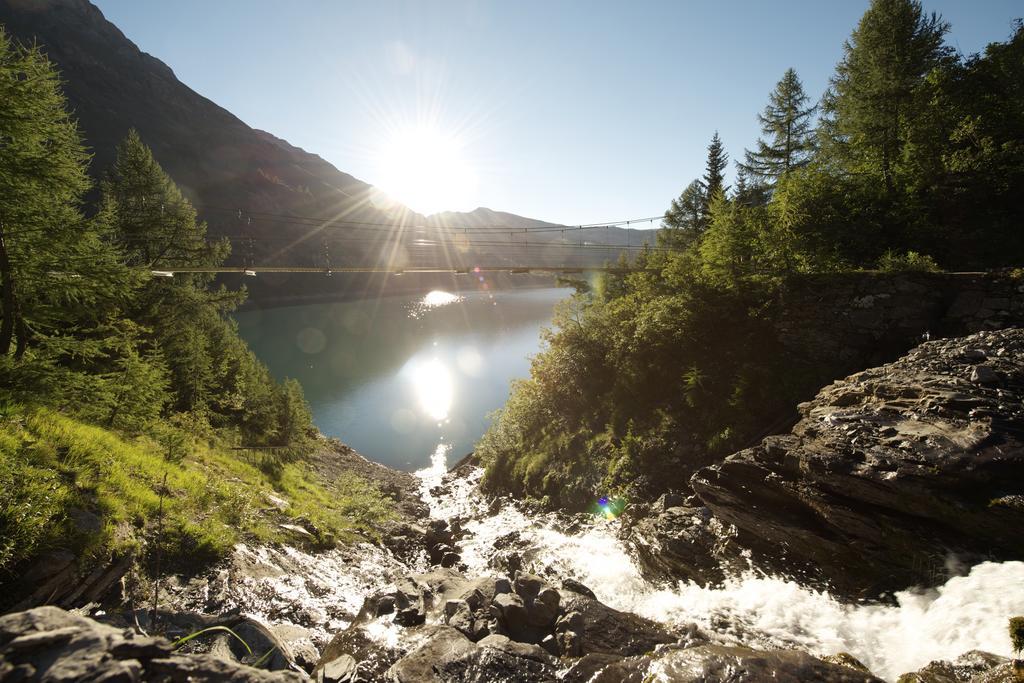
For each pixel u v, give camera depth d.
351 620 10.62
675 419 19.41
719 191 22.70
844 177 26.31
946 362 11.49
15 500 7.44
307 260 191.50
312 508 20.17
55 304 13.22
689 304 21.88
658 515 14.65
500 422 32.09
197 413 24.47
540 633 8.27
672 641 7.80
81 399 12.99
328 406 65.31
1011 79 24.38
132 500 10.38
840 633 8.36
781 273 19.97
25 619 2.65
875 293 17.25
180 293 28.27
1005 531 7.64
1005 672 5.01
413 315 157.00
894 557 8.87
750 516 11.27
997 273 15.36
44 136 12.24
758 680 5.68
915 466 8.78
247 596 10.26
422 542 20.47
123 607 8.24
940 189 20.86
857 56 28.55
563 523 19.42
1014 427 8.69
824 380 16.83
